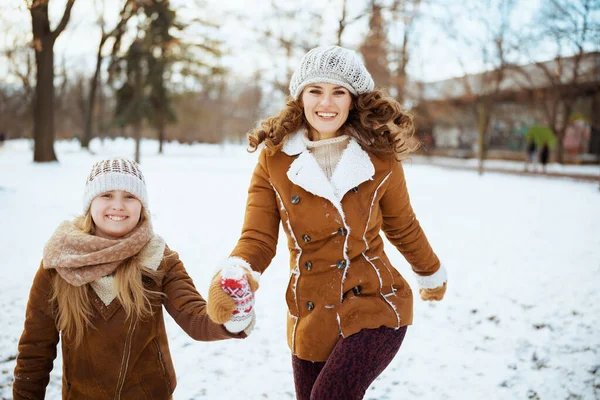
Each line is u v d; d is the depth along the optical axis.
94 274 1.82
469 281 5.25
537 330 3.97
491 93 23.44
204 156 34.16
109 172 1.96
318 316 2.05
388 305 2.07
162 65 32.66
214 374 3.32
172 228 7.50
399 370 3.43
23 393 1.89
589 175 22.08
